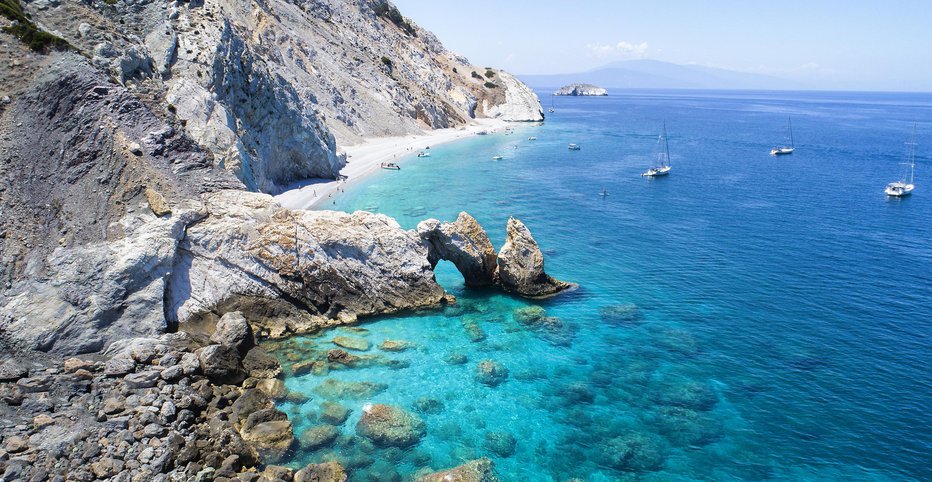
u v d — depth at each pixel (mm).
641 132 168500
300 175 77000
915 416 28875
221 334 32156
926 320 39594
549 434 27109
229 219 36906
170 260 33594
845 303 42625
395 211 67438
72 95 37938
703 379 32219
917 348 35688
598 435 27141
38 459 21781
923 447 26562
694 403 29875
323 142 79000
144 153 37688
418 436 26422
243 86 62875
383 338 36094
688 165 109125
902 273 48906
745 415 28922
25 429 23234
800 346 36062
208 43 59500
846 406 29688
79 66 39562
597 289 45344
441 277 47688
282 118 69625
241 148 54219
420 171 94625
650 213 70375
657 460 25531
